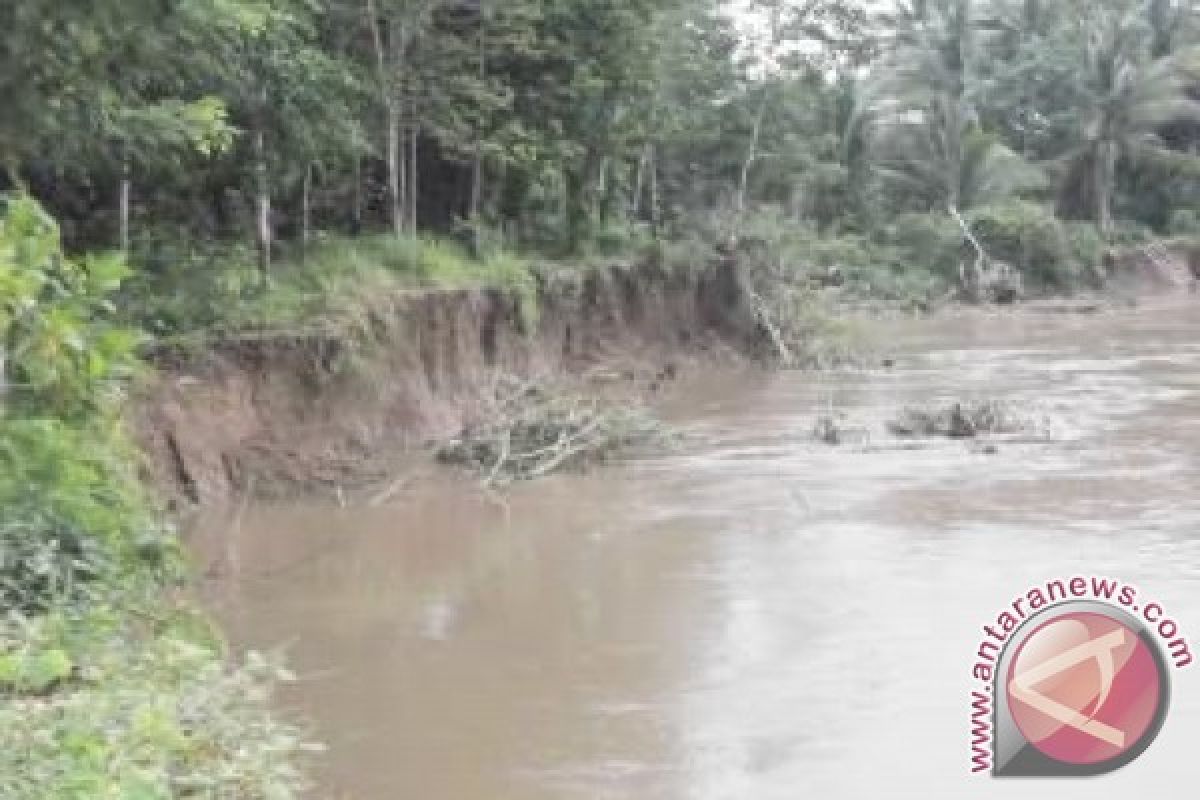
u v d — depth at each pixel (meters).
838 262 42.50
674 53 32.38
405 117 24.19
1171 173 53.59
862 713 9.09
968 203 48.62
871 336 34.62
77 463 8.70
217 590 12.40
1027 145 53.94
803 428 21.02
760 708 9.23
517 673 10.05
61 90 11.11
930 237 46.03
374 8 22.81
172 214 20.17
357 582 12.70
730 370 28.38
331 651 10.61
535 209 28.34
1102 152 51.28
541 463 17.95
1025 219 46.41
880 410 22.55
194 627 9.14
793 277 32.50
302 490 16.34
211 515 15.13
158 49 11.30
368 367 18.31
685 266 29.62
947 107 48.72
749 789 7.98
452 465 18.05
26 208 8.71
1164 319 39.00
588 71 27.09
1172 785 7.92
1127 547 13.09
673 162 37.56
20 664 6.43
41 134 11.64
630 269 28.20
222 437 15.96
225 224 20.95
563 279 25.72
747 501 15.86
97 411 9.36
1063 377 26.14
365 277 20.08
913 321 39.41
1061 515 14.61
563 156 26.89
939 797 7.84
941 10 49.81
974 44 49.72
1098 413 21.61
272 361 16.95
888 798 7.84
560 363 25.11
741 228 32.56
